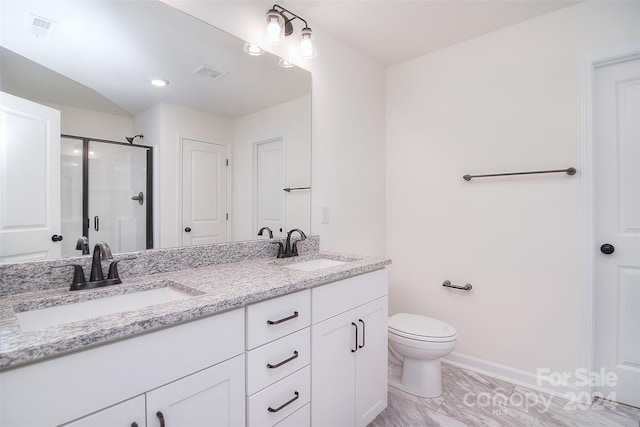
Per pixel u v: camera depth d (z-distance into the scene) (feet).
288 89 6.14
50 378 2.15
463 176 7.34
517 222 6.66
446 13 6.25
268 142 5.85
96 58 3.92
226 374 3.15
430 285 7.90
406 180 8.32
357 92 7.70
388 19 6.44
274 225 5.94
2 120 3.22
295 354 3.87
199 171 4.94
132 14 4.21
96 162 3.91
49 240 3.51
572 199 6.03
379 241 8.41
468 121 7.30
